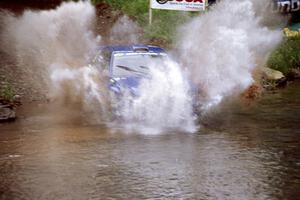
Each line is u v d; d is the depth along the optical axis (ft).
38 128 40.27
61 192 25.02
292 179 26.45
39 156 31.86
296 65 72.59
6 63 62.08
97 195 24.52
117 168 28.89
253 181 26.20
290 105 49.24
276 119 42.60
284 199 23.52
